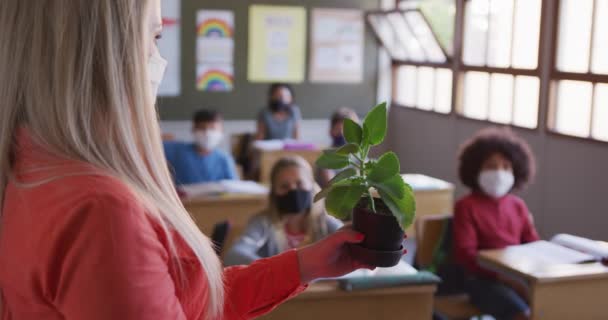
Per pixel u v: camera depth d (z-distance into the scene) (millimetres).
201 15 7637
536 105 5770
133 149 733
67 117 707
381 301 2568
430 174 7527
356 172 993
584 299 2811
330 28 8070
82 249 660
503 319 3117
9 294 755
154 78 821
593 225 5113
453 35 6957
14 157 757
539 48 5668
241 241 2916
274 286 1017
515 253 3012
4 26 735
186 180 4801
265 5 7828
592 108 5145
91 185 682
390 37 8039
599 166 5047
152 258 684
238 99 7891
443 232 3506
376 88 8305
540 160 5660
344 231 1015
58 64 709
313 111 8164
